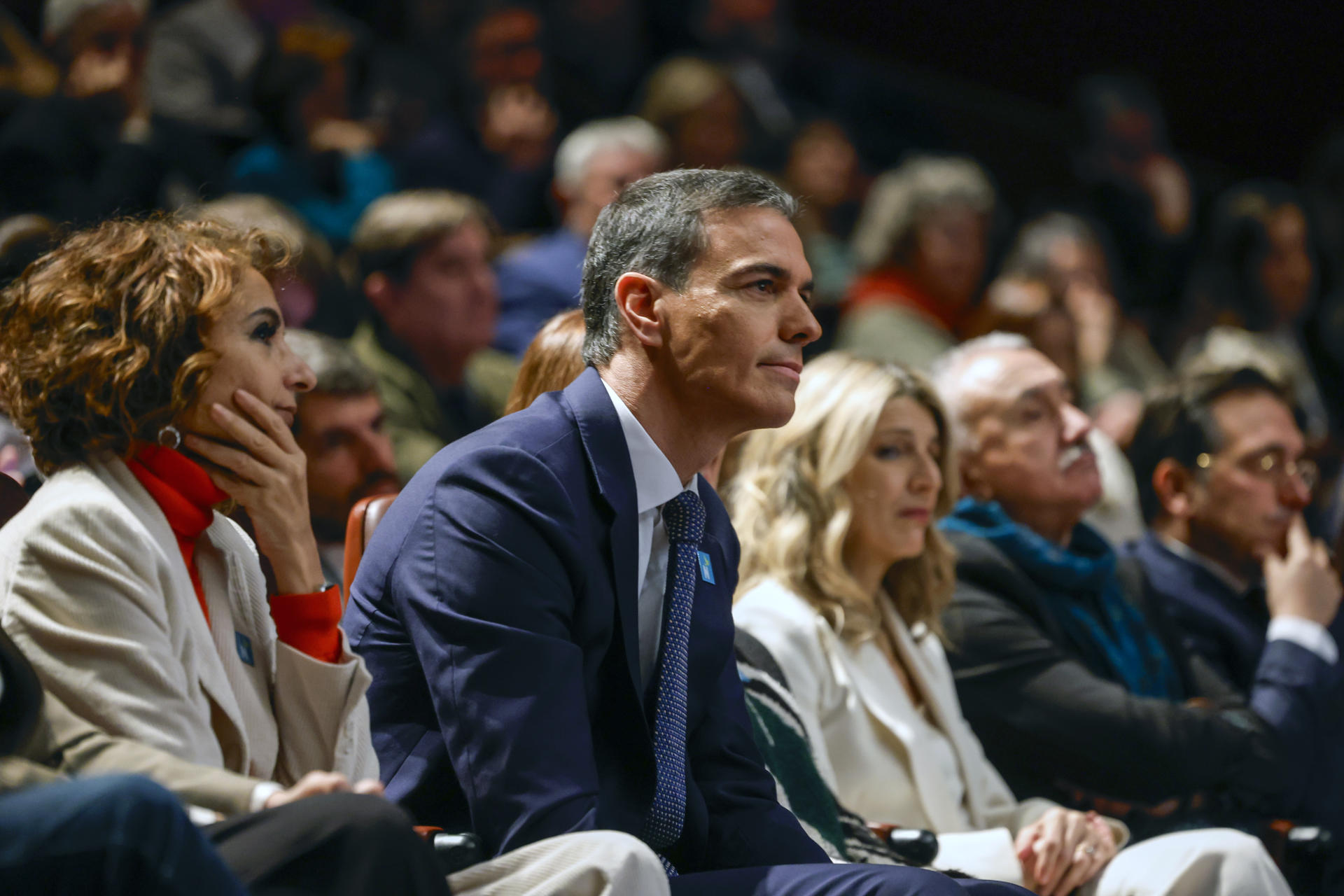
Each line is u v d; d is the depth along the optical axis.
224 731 6.02
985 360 11.27
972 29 31.80
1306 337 25.03
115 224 6.34
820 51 29.88
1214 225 25.62
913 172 19.81
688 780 6.57
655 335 6.57
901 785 8.87
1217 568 11.89
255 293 6.34
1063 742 9.76
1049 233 21.59
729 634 6.90
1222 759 9.80
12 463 8.86
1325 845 9.17
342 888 4.78
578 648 6.15
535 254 17.11
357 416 9.99
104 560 5.67
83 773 5.35
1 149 15.00
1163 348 25.03
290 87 17.98
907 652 9.45
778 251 6.54
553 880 5.45
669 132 21.69
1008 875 8.33
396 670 6.43
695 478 7.32
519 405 8.30
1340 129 32.38
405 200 14.28
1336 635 11.55
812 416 9.23
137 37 15.95
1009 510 11.15
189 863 4.48
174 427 6.23
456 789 6.38
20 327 6.11
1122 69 33.12
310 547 6.37
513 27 20.91
